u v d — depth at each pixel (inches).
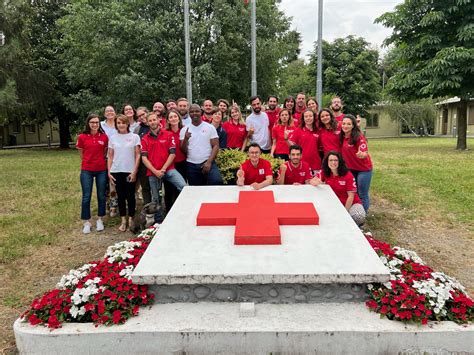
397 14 595.5
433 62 536.7
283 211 152.6
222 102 275.1
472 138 967.0
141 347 108.3
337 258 124.3
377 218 243.1
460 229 220.5
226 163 234.5
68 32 719.1
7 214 270.7
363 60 964.0
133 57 636.7
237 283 118.1
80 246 206.8
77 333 108.3
